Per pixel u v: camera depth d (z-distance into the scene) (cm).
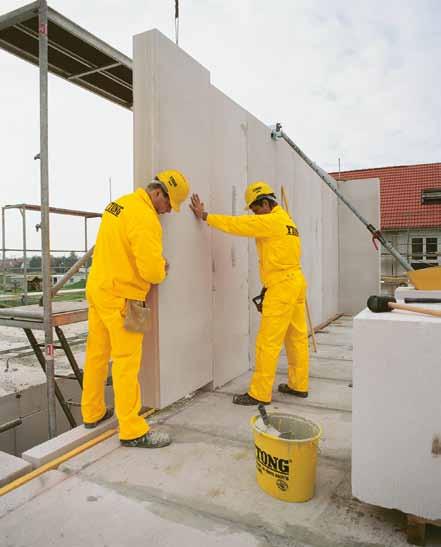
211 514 189
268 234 313
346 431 283
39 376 473
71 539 171
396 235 2059
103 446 257
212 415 310
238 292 420
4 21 333
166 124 298
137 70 292
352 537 174
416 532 170
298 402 340
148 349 297
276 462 199
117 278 242
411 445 173
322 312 745
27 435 432
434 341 168
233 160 413
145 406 307
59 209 509
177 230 313
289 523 183
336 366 456
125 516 187
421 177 2191
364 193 852
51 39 367
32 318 372
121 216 242
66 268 652
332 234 820
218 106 384
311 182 676
